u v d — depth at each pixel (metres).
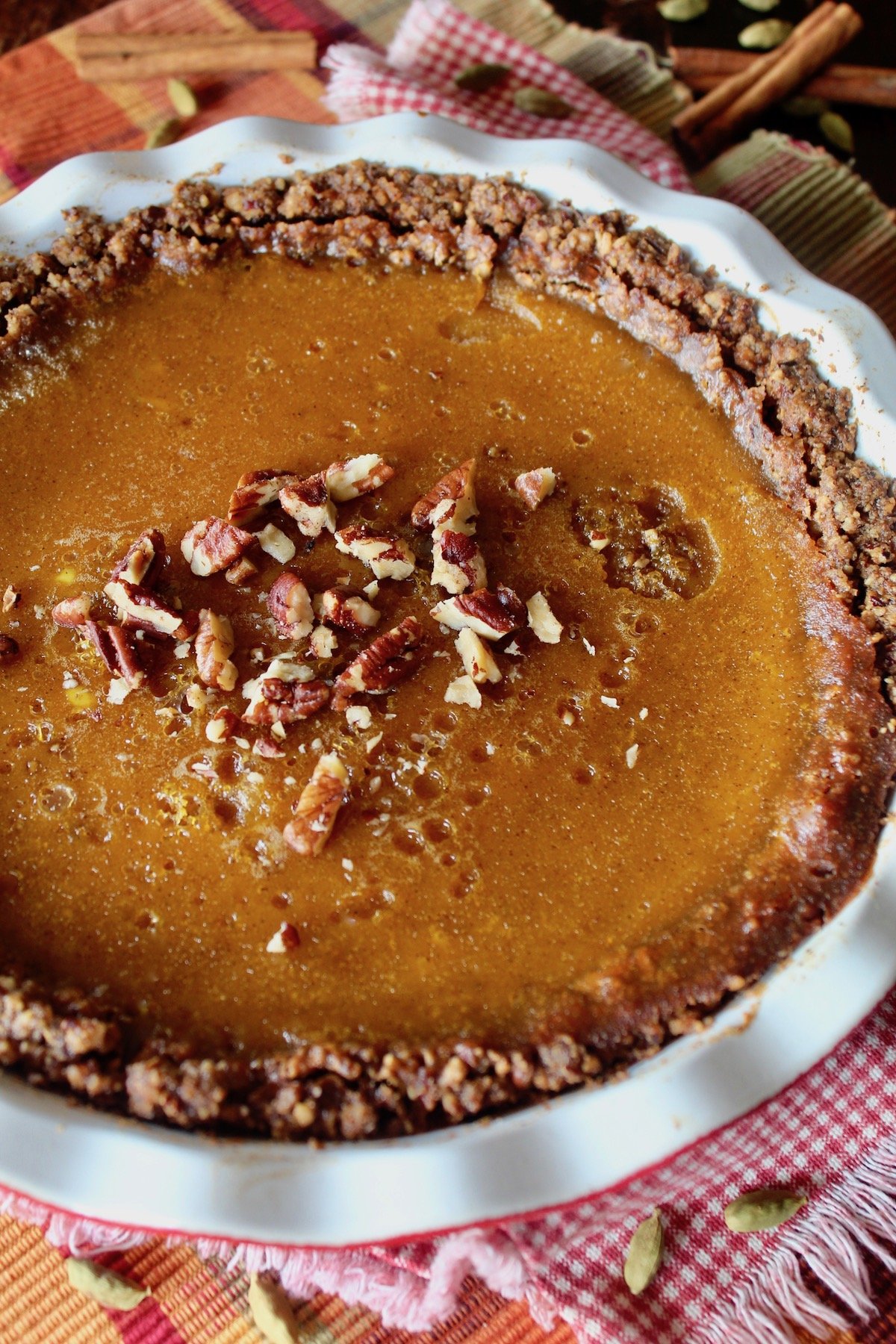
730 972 0.40
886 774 0.42
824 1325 0.41
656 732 0.43
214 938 0.41
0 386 0.47
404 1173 0.38
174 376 0.47
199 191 0.48
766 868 0.42
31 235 0.47
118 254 0.47
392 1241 0.38
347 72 0.53
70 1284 0.41
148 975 0.41
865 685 0.43
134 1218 0.37
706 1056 0.39
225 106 0.54
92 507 0.45
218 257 0.48
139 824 0.42
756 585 0.45
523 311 0.48
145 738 0.43
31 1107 0.38
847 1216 0.41
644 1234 0.41
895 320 0.53
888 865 0.41
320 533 0.45
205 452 0.46
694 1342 0.41
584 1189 0.38
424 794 0.42
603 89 0.55
